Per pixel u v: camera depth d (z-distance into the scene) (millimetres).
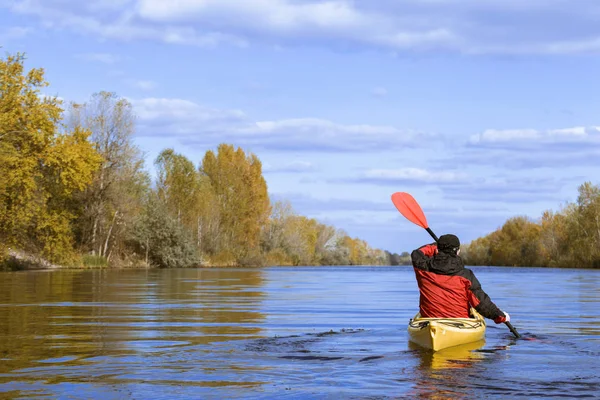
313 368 6285
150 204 60125
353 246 123062
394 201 10781
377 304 14680
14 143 40469
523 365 6508
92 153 44625
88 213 52375
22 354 7082
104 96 52438
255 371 6113
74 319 10797
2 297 16281
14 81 38719
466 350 7504
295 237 89938
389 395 5160
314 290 20906
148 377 5828
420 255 8586
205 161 77125
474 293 8484
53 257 47469
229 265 72438
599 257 69125
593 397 5129
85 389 5324
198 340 8211
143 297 16484
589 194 70438
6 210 40531
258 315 11734
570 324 10500
